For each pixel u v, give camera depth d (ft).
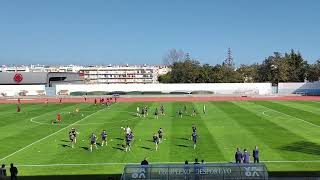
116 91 527.40
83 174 138.82
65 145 188.96
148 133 216.13
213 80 637.71
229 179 108.88
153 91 523.29
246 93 510.58
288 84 510.99
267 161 152.56
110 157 164.04
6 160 161.48
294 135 202.90
